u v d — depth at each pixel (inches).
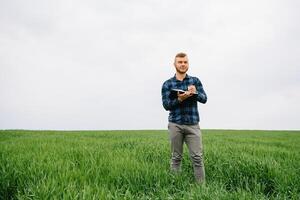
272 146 500.7
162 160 328.5
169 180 237.1
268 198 201.6
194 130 255.4
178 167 266.8
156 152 361.4
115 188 213.9
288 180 234.5
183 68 257.3
